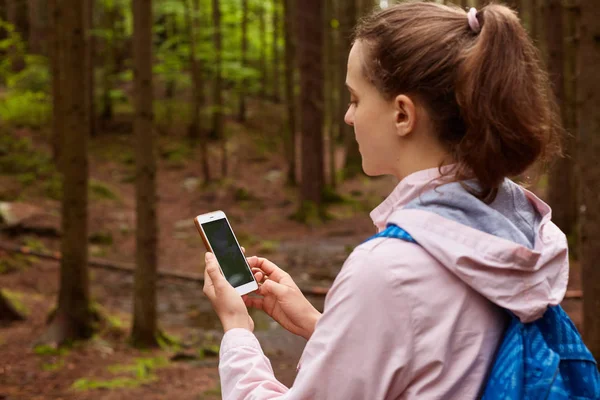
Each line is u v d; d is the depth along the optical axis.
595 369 0.95
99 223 13.02
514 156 0.92
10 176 14.14
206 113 23.03
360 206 16.17
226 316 1.10
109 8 19.59
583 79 3.09
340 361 0.88
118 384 5.37
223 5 20.52
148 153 6.37
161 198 16.53
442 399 0.87
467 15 0.98
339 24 20.27
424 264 0.89
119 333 6.74
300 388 0.89
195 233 13.25
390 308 0.87
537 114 0.93
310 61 14.84
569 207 9.66
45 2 21.38
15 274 9.35
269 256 11.59
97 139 19.72
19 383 5.34
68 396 5.08
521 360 0.87
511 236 0.92
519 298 0.88
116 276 10.12
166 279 10.02
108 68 20.91
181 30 21.22
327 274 10.35
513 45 0.92
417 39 0.95
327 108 24.75
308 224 14.38
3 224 11.09
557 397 0.86
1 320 7.10
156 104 23.39
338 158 22.78
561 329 0.94
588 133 3.10
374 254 0.90
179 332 7.46
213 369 5.94
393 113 0.98
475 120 0.90
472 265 0.87
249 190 17.84
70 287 6.52
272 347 6.72
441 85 0.94
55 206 13.09
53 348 6.22
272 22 24.19
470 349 0.89
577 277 8.11
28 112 17.80
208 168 18.05
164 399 5.04
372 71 0.99
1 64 17.47
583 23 3.06
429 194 0.95
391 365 0.87
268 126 24.00
